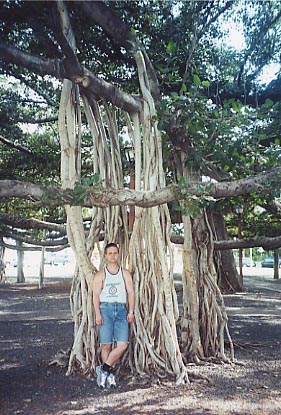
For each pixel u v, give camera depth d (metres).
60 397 4.42
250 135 5.34
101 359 5.20
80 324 5.37
